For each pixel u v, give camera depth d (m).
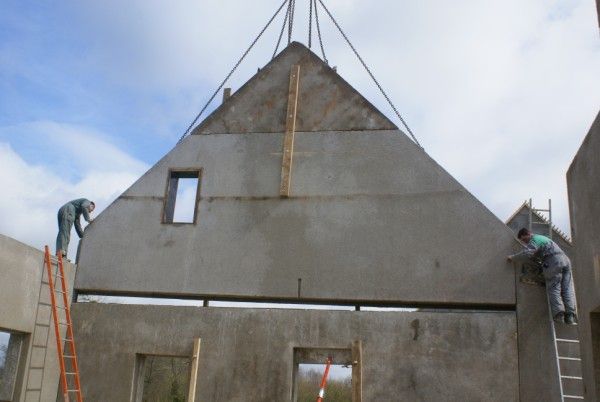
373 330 8.37
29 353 8.18
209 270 9.15
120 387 8.79
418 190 8.89
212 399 8.48
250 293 8.93
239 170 9.55
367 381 8.17
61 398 8.78
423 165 8.98
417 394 8.01
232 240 9.23
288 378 8.37
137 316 9.07
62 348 8.84
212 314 8.88
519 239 8.38
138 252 9.44
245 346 8.62
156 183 9.73
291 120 9.54
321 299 8.73
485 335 8.09
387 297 8.52
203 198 9.51
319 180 9.23
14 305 7.84
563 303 7.86
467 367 8.01
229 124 9.84
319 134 9.47
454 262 8.48
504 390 7.84
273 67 10.01
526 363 7.89
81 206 9.58
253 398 8.38
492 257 8.39
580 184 6.70
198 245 9.30
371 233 8.84
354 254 8.80
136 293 9.34
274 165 9.47
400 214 8.84
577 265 6.96
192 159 9.76
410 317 8.33
